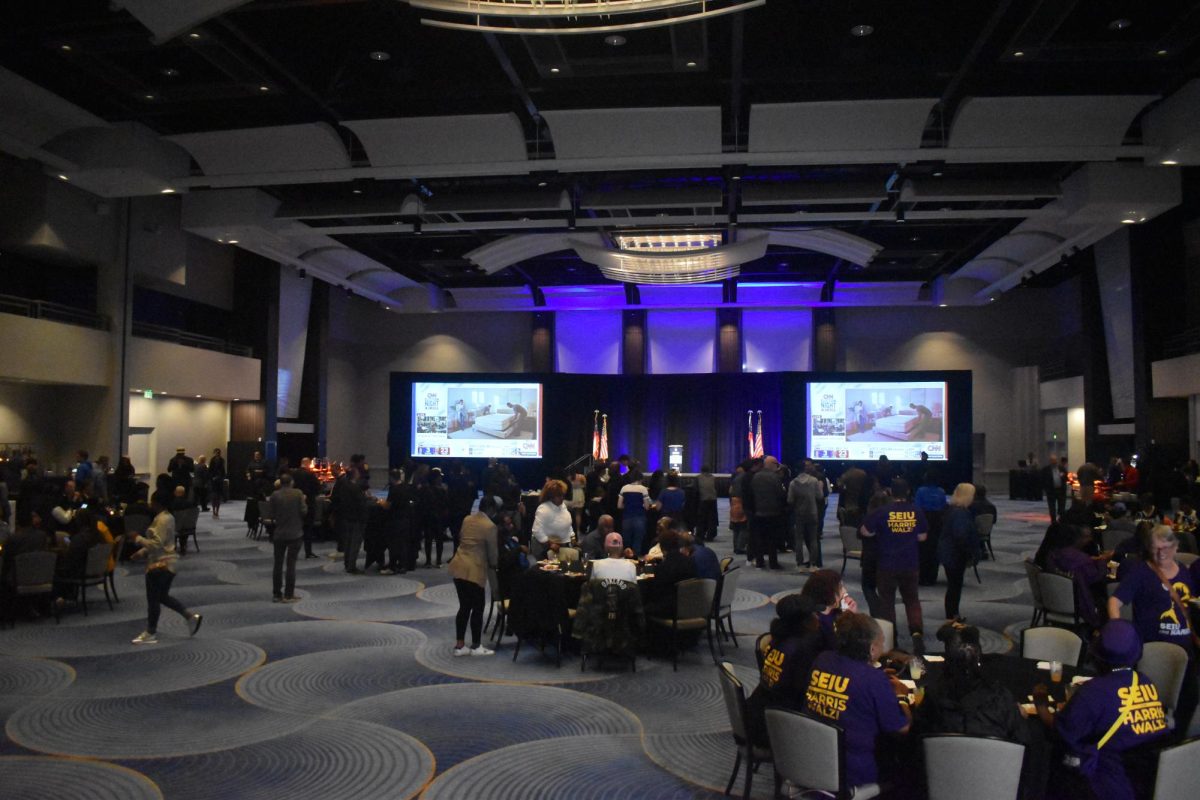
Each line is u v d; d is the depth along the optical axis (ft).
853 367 100.68
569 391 92.99
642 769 16.56
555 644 26.50
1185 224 69.87
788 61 40.34
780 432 94.53
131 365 66.13
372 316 107.04
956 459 82.99
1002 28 37.65
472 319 105.70
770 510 42.06
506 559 26.81
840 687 12.70
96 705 20.56
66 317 62.69
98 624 29.78
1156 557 17.85
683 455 100.22
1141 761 11.66
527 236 72.79
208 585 37.60
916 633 23.67
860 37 38.06
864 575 28.96
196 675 23.20
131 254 66.39
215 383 76.38
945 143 47.93
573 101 45.55
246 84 43.16
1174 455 67.72
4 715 19.81
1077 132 46.14
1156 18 36.06
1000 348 98.32
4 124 45.85
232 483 80.74
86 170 50.98
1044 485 60.70
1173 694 16.08
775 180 60.13
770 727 12.96
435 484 43.55
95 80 44.45
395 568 41.37
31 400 62.28
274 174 52.47
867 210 61.77
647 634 25.45
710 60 40.55
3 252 61.21
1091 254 80.94
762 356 101.96
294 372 91.50
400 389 87.04
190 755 17.26
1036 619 27.40
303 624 29.68
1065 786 11.96
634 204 58.18
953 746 11.22
